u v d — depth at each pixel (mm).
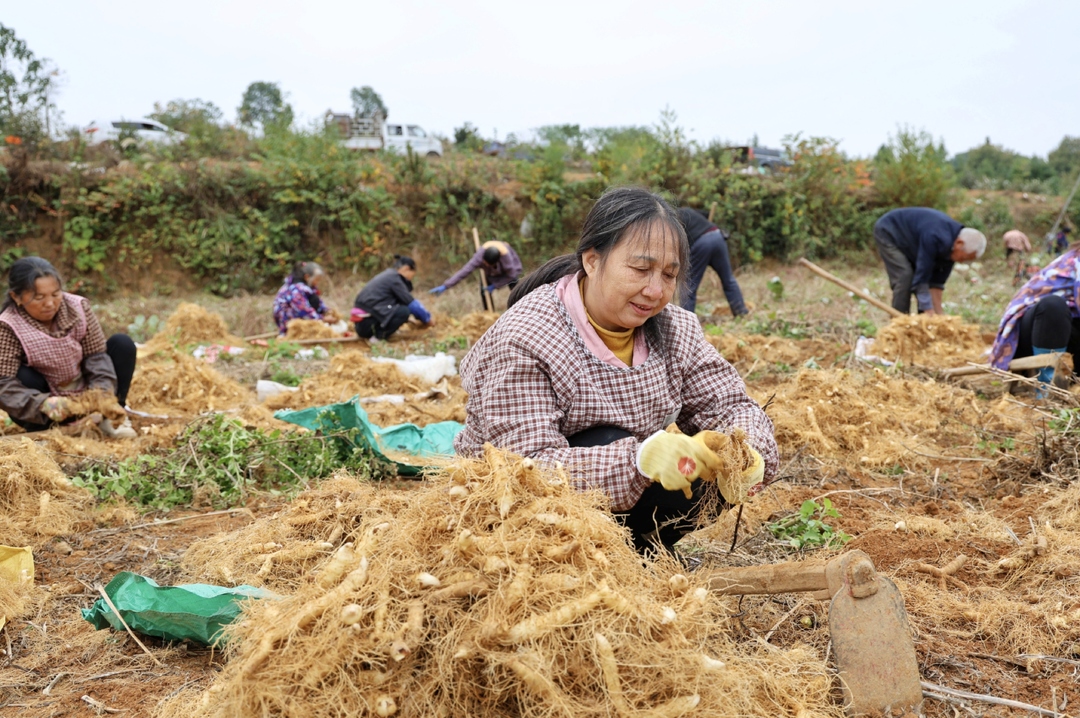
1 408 4953
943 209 19922
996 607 2594
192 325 9672
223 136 19484
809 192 18641
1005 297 12227
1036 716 2088
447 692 1782
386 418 5688
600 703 1753
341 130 22766
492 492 1984
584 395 2436
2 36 15367
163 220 15742
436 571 1890
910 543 3162
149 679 2389
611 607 1786
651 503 2486
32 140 15523
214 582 2896
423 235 17422
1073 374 5621
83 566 3264
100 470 4277
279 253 16531
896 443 4609
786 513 3600
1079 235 16844
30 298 4938
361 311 10055
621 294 2336
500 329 2465
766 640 2395
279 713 1763
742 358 7227
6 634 2678
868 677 2049
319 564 2559
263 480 4332
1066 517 3283
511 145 20266
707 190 18031
